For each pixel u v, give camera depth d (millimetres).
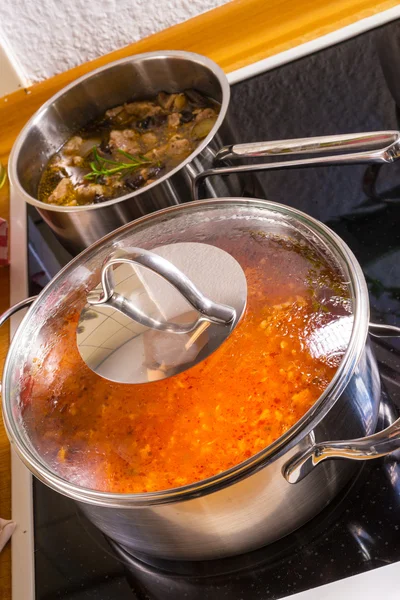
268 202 705
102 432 636
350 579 661
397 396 722
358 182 874
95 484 625
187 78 990
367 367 646
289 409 610
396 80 920
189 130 967
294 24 1091
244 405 614
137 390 634
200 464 610
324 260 663
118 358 645
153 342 640
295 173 910
